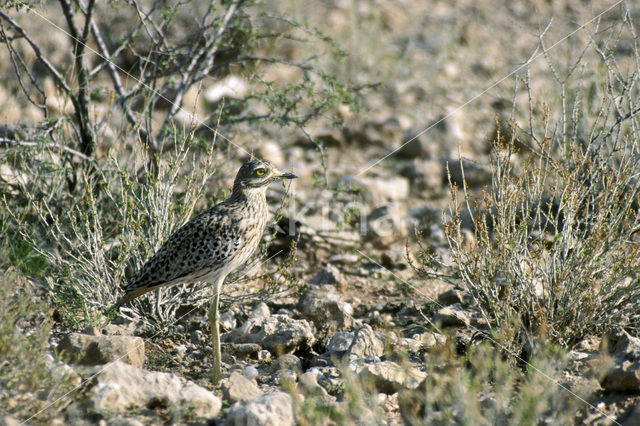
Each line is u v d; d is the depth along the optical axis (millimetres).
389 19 23438
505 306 8711
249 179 8992
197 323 10195
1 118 13422
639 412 7074
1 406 7043
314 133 17375
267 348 9367
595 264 8906
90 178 10680
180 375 8578
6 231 9766
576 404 7047
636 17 16219
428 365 7578
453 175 15961
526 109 17156
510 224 9562
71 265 9578
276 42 19109
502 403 6828
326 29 21203
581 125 12242
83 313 9422
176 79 14742
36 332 8391
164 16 12320
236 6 13312
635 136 10125
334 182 15578
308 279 12359
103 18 15297
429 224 14242
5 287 8062
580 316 8688
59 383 7422
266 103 13477
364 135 17531
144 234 9953
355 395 6789
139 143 11227
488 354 7637
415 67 20406
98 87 12016
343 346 9242
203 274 8641
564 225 8969
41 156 11484
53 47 16766
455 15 23141
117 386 7344
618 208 9367
